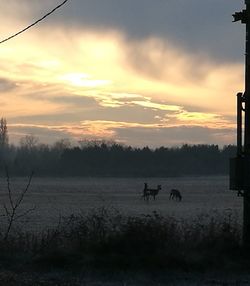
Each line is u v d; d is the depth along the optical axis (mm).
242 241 11953
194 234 12016
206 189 98938
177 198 64938
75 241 11961
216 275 10539
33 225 25203
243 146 12164
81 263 10969
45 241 12820
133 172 195875
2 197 64750
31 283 9727
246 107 12008
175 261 10945
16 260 11531
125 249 11383
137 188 106562
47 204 50094
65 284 9734
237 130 12023
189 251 11398
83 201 57156
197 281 10109
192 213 37469
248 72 12047
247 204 11789
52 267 10977
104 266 10875
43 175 182500
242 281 10117
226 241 11852
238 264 11031
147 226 11828
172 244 11523
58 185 121125
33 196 68750
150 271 10680
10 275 10320
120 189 100125
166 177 188625
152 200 64125
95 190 93750
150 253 11227
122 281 10062
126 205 51406
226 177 187875
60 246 12078
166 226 12047
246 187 11797
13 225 25109
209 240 11805
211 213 35344
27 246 12672
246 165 11812
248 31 12086
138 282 10000
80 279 10148
